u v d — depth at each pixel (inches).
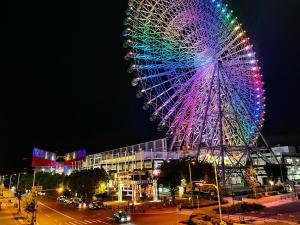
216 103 3201.3
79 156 6850.4
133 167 4977.9
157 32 2881.4
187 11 2903.5
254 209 2503.7
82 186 4185.5
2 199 5103.3
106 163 5861.2
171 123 3078.2
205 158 3521.2
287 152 6077.8
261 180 4598.9
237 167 3535.9
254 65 3297.2
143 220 2345.0
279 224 1787.6
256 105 3351.4
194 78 3093.0
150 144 5162.4
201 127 3189.0
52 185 6628.9
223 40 3029.0
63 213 3198.8
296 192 3695.9
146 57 2886.3
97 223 2362.2
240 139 3452.3
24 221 2650.1
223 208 2491.4
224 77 3115.2
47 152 6540.4
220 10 3048.7
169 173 3312.0
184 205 2886.3
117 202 3922.2
